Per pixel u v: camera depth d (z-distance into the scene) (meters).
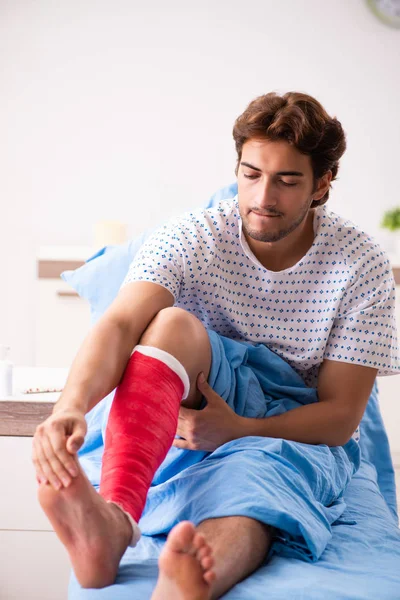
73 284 2.21
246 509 1.18
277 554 1.25
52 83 3.70
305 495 1.32
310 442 1.54
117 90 3.71
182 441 1.45
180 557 0.96
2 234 3.71
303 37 3.71
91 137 3.72
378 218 3.78
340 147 1.51
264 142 1.42
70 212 3.73
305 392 1.62
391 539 1.40
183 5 3.70
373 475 1.88
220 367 1.48
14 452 1.84
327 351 1.63
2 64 3.68
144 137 3.73
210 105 3.73
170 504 1.33
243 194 1.48
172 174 3.75
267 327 1.64
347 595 1.07
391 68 3.73
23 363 3.73
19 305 3.72
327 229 1.62
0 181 3.71
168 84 3.72
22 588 1.82
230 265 1.61
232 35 3.71
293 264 1.61
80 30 3.69
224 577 1.06
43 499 1.03
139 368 1.25
